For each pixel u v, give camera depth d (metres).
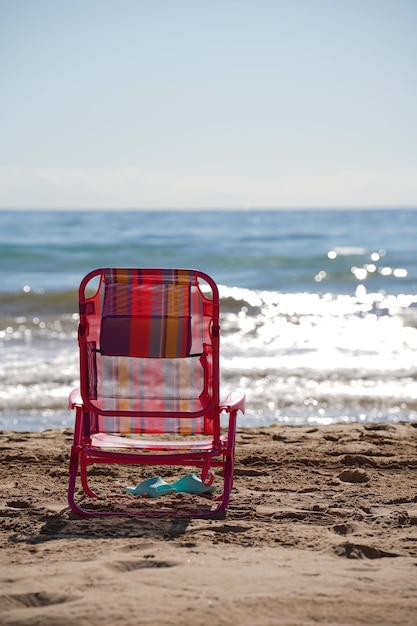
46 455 5.67
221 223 64.00
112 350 4.12
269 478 5.02
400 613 2.63
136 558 3.25
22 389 9.80
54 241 37.66
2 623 2.57
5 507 4.27
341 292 22.02
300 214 89.75
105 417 4.32
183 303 4.16
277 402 9.31
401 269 26.88
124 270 4.10
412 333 14.69
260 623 2.54
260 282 24.19
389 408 9.11
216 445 4.29
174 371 4.26
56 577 3.01
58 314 17.61
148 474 5.15
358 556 3.37
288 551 3.41
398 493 4.63
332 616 2.60
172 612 2.63
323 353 12.48
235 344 13.42
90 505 4.27
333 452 5.75
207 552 3.38
